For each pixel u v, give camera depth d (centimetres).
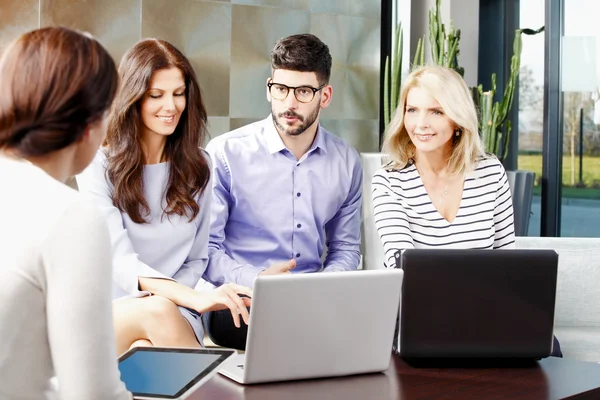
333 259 301
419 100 256
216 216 286
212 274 272
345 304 167
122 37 479
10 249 115
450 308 181
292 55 270
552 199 443
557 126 439
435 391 164
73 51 120
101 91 121
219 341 271
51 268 115
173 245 243
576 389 168
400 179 267
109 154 237
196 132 242
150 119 234
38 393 119
